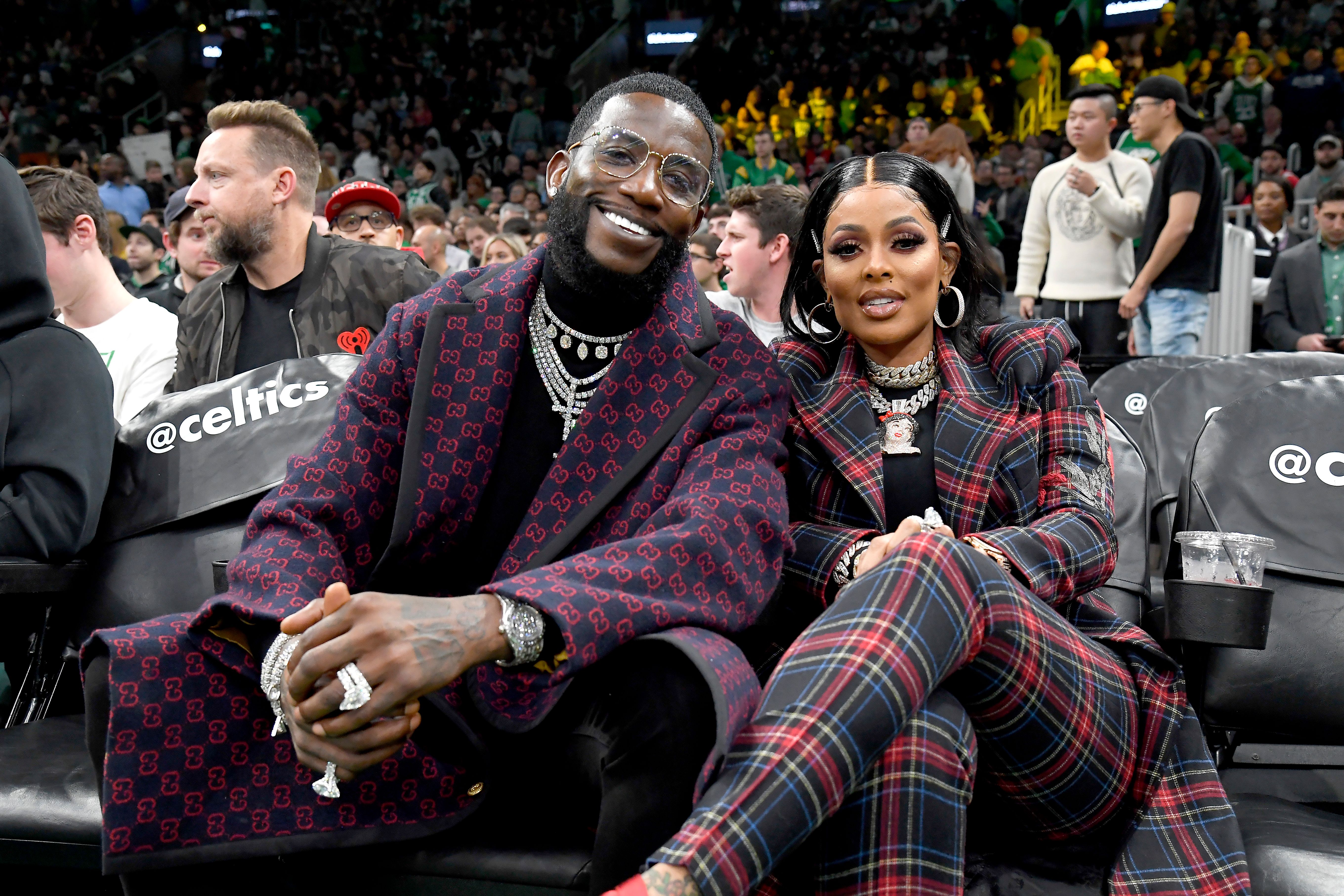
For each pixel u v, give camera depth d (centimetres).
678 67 1720
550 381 152
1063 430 164
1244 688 166
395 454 151
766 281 363
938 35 1517
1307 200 755
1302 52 1305
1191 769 143
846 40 1608
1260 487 178
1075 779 138
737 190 367
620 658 128
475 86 1697
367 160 1460
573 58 1830
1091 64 1332
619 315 152
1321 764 177
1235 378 215
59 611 201
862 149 1355
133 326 295
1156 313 469
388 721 122
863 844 121
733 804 112
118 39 1831
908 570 126
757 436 147
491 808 143
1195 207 448
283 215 279
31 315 204
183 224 419
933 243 165
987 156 1320
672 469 145
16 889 166
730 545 134
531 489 151
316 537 141
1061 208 487
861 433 166
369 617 119
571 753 131
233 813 132
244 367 282
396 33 1841
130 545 200
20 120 1550
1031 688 132
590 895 123
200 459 202
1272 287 548
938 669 122
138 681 130
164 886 131
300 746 124
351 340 281
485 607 123
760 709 120
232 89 1711
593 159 146
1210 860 135
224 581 167
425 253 667
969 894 137
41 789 158
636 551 130
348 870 138
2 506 191
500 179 1423
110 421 206
